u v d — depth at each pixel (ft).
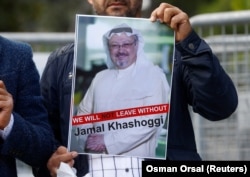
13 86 29.96
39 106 30.50
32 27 111.45
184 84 31.12
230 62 43.01
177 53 31.17
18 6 108.99
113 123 30.07
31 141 29.68
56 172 30.32
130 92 30.04
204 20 42.91
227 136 43.42
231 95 30.73
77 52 30.14
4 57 30.04
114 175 30.37
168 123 30.04
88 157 30.60
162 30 30.14
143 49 30.14
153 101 30.04
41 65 45.39
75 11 117.08
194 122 43.57
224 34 42.98
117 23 30.14
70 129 30.14
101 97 30.07
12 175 29.96
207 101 30.48
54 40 46.39
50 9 115.75
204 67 30.19
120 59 30.09
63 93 31.35
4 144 29.32
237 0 56.75
